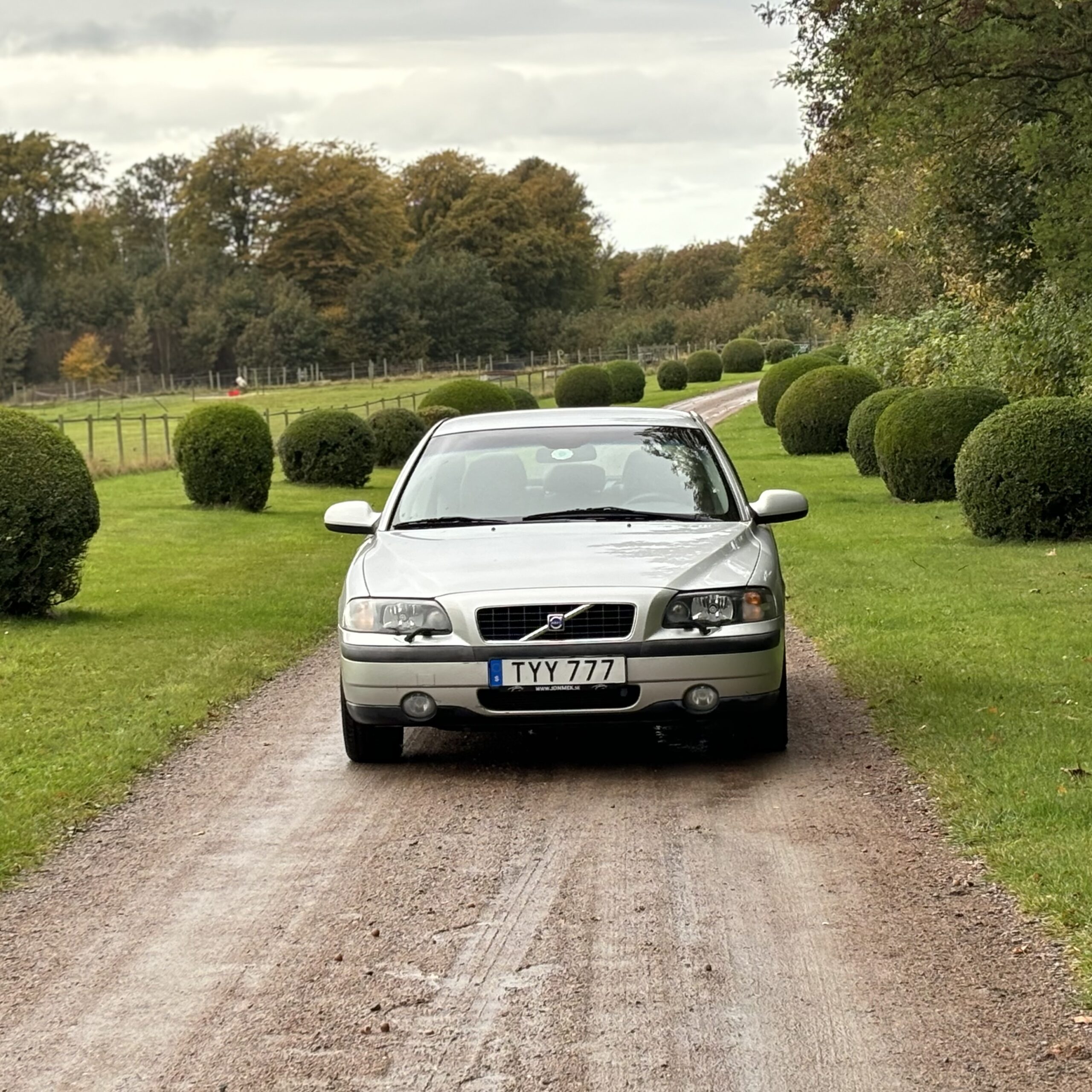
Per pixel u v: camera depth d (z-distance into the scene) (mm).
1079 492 26281
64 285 174750
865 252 70312
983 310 47125
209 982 7469
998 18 22438
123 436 91188
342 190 181375
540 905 8492
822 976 7219
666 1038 6555
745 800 10688
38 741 13344
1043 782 10414
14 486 20781
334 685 16297
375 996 7184
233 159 187625
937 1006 6781
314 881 9141
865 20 22875
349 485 49938
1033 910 7883
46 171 175750
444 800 11047
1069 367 37719
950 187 36094
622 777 11570
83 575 26781
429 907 8531
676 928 8008
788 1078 6117
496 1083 6156
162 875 9359
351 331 180500
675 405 102688
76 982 7535
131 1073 6410
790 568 25109
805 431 55500
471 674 11039
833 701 14297
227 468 40469
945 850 9203
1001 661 15680
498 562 11523
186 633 19875
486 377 155875
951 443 35500
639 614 10961
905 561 25078
